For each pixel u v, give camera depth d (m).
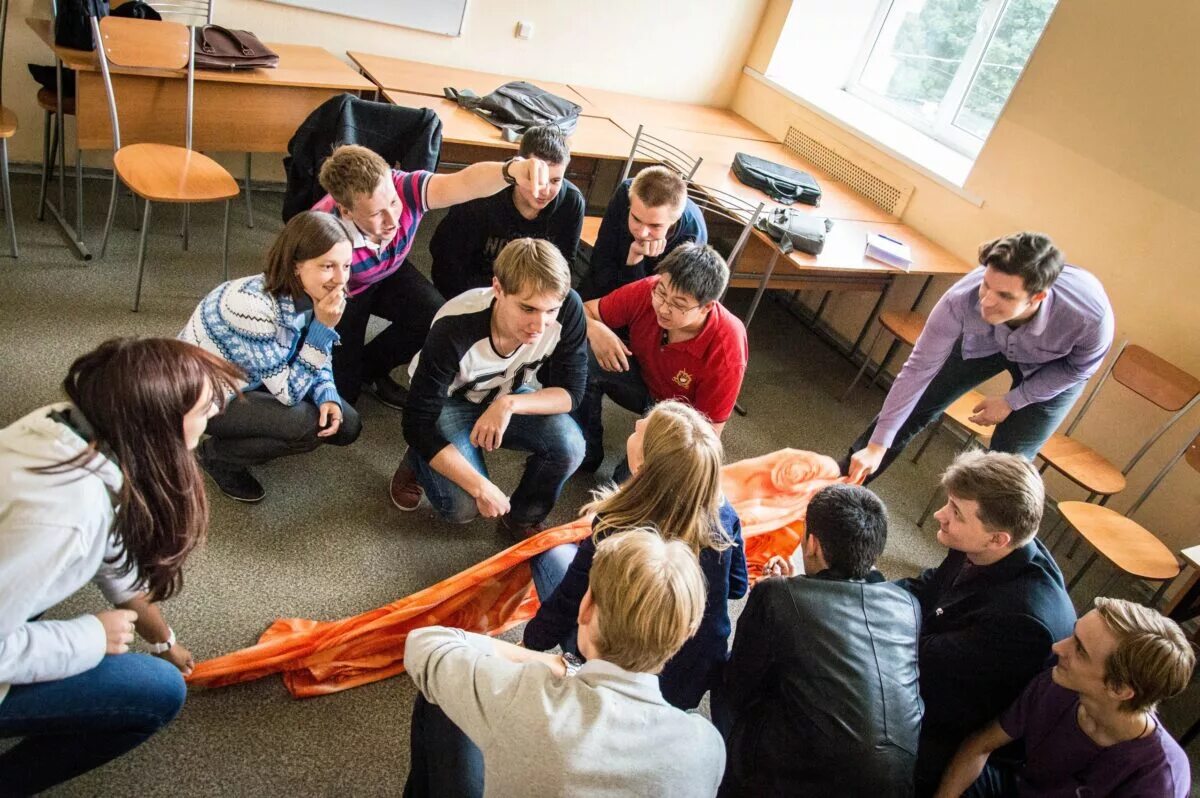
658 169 2.47
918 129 4.36
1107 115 3.17
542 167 2.18
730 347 2.32
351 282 2.31
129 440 1.07
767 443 3.26
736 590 1.75
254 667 1.73
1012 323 2.46
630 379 2.55
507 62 4.14
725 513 1.62
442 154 3.36
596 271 2.73
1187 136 2.94
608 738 1.06
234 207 3.65
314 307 1.94
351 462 2.47
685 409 1.54
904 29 4.43
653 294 2.19
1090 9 3.19
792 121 4.43
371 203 2.08
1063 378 2.51
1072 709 1.54
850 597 1.50
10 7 3.03
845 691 1.42
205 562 2.00
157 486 1.11
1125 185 3.13
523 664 1.17
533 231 2.56
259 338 1.87
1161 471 2.97
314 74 3.24
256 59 3.03
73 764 1.32
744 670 1.56
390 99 3.34
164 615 1.84
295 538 2.16
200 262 3.19
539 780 1.04
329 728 1.74
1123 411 3.17
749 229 3.06
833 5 4.45
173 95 2.93
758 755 1.49
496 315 1.97
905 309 3.90
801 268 3.20
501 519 2.44
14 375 2.37
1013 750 1.76
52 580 1.06
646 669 1.12
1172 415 3.01
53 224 3.13
